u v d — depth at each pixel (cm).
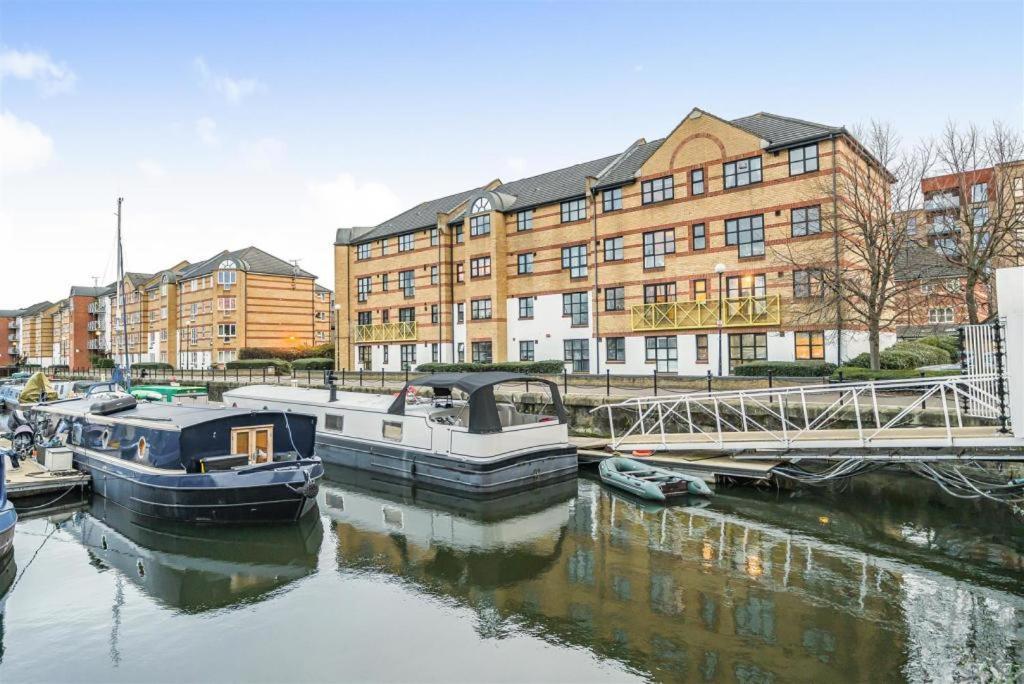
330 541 1080
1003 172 1880
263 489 1123
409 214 4025
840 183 2144
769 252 2336
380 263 3859
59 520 1227
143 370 4531
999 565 879
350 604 806
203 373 4300
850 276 2050
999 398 1011
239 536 1107
